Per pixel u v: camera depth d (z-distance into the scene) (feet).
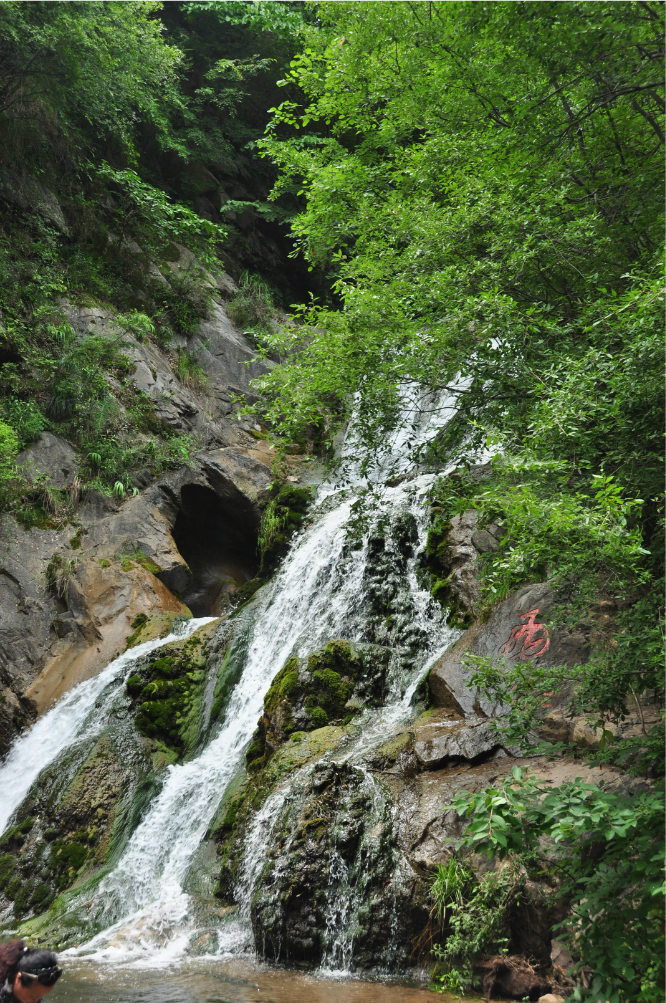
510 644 25.48
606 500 14.17
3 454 46.44
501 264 20.99
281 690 30.30
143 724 35.73
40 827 31.81
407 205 26.27
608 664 16.72
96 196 66.33
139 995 17.87
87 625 43.09
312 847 21.95
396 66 34.06
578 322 19.16
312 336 23.30
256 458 55.88
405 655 30.76
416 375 20.95
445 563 34.06
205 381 62.28
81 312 57.41
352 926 20.44
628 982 12.76
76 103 61.77
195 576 52.80
